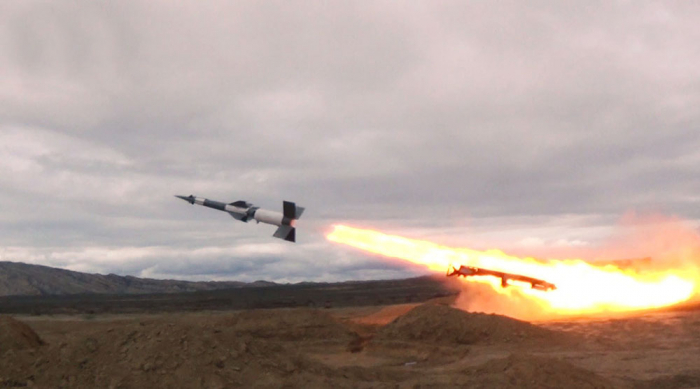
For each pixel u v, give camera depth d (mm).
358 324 53656
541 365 23812
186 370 23375
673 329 40219
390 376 26922
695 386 24547
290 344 43438
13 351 25141
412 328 41656
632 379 25688
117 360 24000
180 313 97438
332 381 24625
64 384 23094
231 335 26422
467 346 38188
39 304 132625
